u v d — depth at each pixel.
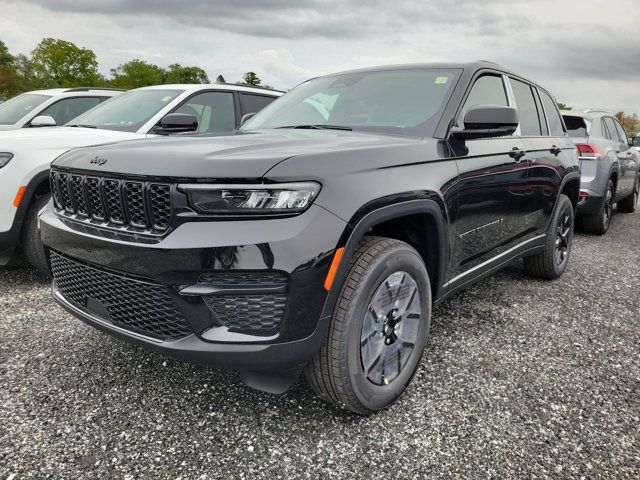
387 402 2.31
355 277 2.10
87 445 2.08
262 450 2.07
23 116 6.59
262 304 1.92
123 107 5.36
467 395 2.50
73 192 2.35
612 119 7.69
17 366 2.71
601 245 6.23
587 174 6.34
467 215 2.78
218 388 2.53
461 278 2.89
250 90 6.03
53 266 2.55
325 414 2.33
